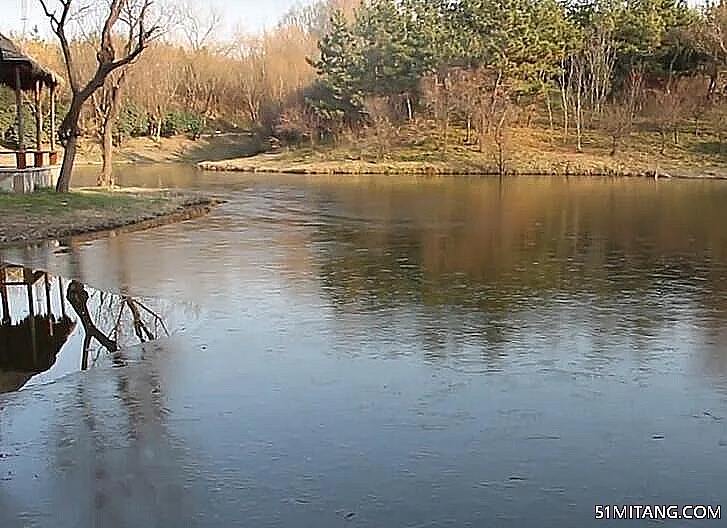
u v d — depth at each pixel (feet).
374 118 136.87
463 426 18.44
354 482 15.71
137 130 171.32
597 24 144.05
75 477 16.02
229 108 194.80
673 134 134.72
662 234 51.55
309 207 70.54
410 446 17.35
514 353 24.12
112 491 15.43
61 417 19.13
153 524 14.21
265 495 15.20
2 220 52.95
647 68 146.00
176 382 21.59
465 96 130.00
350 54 145.59
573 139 136.56
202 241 48.65
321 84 151.84
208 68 194.29
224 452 17.10
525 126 142.82
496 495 15.21
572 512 14.61
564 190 89.51
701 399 20.24
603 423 18.67
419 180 107.55
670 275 36.70
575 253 43.42
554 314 28.96
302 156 140.87
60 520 14.39
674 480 15.87
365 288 33.81
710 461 16.69
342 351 24.38
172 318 28.78
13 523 14.29
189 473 16.12
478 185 97.81
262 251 44.52
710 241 48.24
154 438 17.85
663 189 90.68
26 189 66.95
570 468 16.35
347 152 138.31
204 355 24.09
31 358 23.98
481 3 137.49
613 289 33.42
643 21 143.64
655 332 26.48
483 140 130.00
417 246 46.32
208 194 83.71
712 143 130.72
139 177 112.37
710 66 139.74
